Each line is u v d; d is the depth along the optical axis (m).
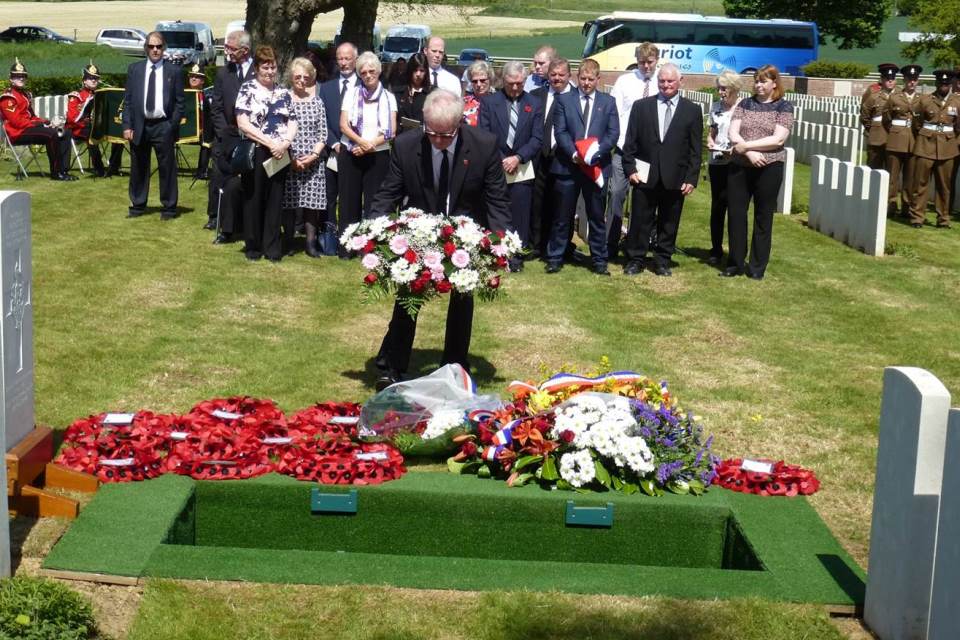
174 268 10.91
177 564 4.77
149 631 4.32
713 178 12.23
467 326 7.36
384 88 11.80
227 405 6.39
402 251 6.81
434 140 7.07
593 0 126.69
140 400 7.07
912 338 9.58
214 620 4.41
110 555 4.82
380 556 4.91
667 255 11.60
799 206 16.81
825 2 58.84
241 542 5.56
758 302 10.66
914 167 15.62
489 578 4.75
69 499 5.25
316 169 11.38
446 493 5.38
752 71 47.34
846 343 9.34
